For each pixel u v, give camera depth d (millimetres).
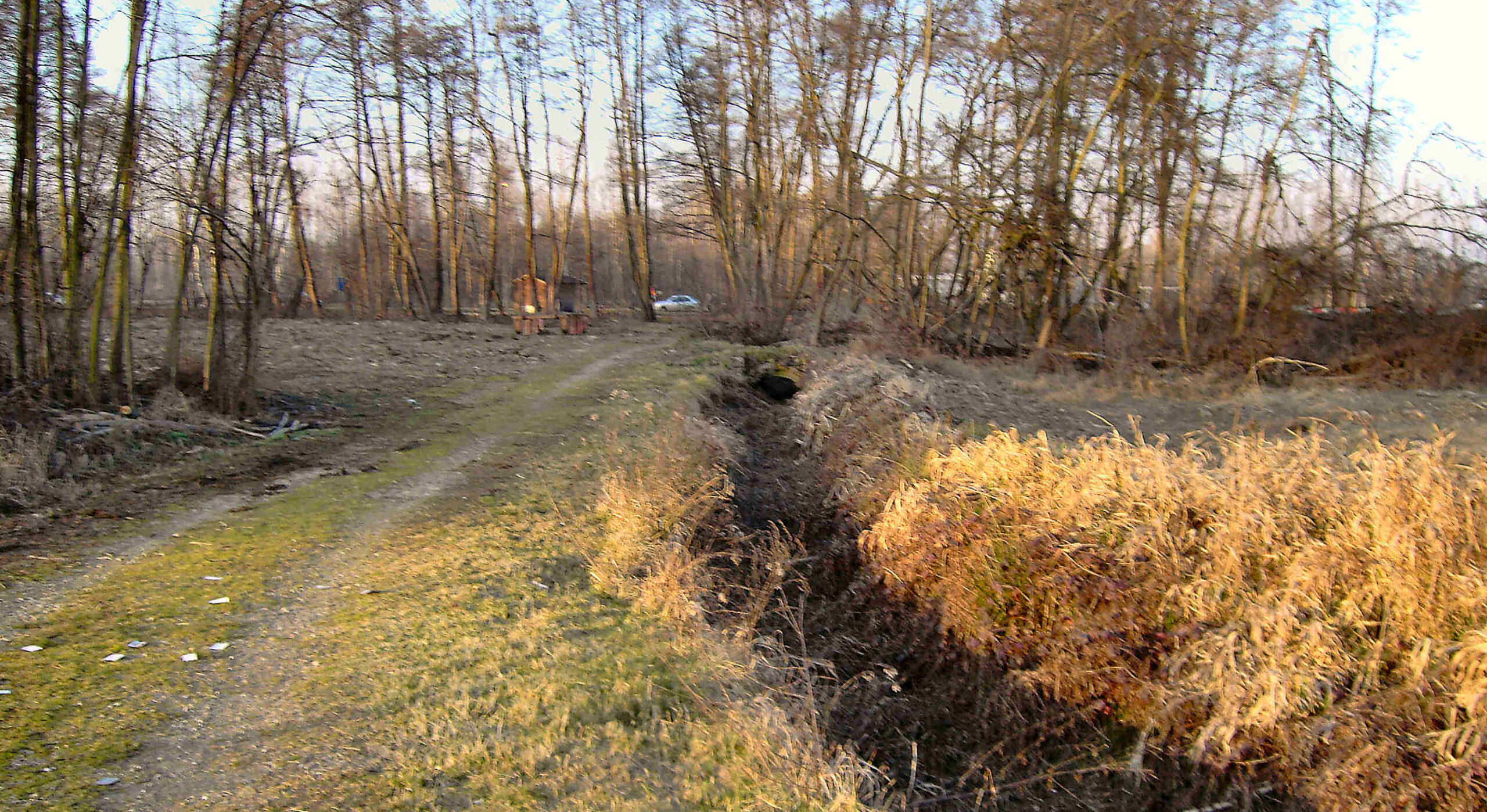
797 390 20984
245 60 13242
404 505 9125
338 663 5543
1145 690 6879
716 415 16172
